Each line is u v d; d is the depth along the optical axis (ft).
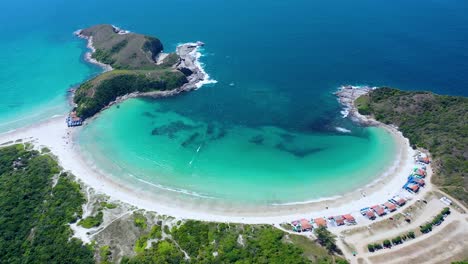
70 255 386.73
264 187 493.36
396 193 476.13
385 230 419.95
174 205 465.88
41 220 433.07
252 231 417.69
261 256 377.30
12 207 451.12
